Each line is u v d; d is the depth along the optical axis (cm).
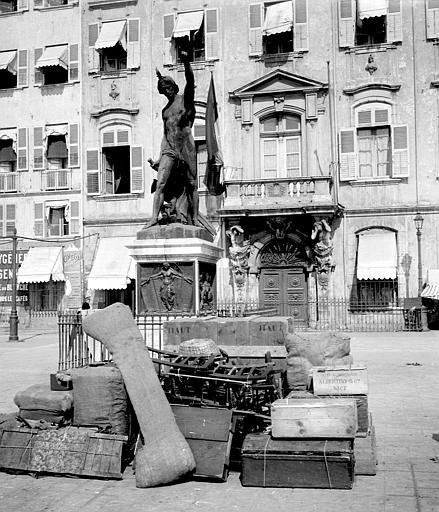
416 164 3084
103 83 3472
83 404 762
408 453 800
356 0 3178
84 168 3478
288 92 3195
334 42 3197
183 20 3347
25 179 3562
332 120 3173
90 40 3494
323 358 848
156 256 1362
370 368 1616
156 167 1455
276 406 691
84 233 3459
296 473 669
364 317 3064
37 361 1881
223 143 3278
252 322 966
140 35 3425
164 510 609
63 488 679
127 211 3412
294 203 3048
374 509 600
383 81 3130
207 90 3322
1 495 659
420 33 3109
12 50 3616
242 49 3294
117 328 775
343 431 675
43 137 3547
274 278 3197
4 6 3694
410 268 3058
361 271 3020
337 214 3123
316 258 3100
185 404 771
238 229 3123
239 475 719
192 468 686
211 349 853
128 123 3422
